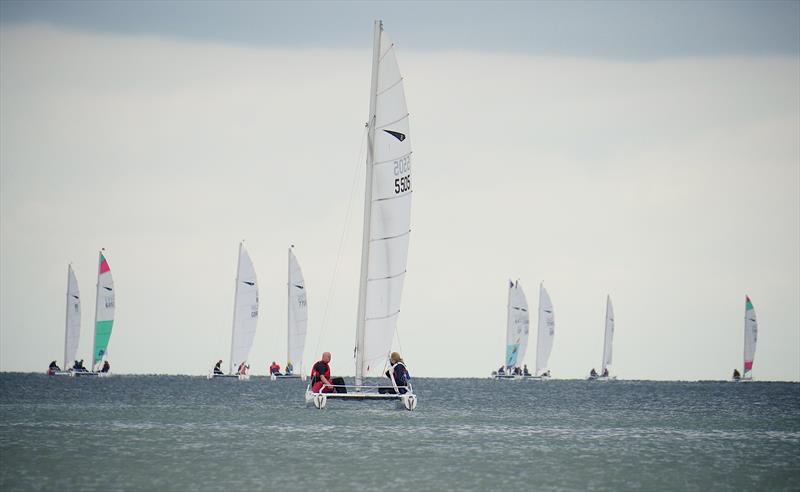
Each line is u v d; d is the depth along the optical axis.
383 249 198.88
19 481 111.56
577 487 113.25
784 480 118.88
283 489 109.19
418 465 128.38
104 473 117.81
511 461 134.00
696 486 114.56
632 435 176.50
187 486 110.06
